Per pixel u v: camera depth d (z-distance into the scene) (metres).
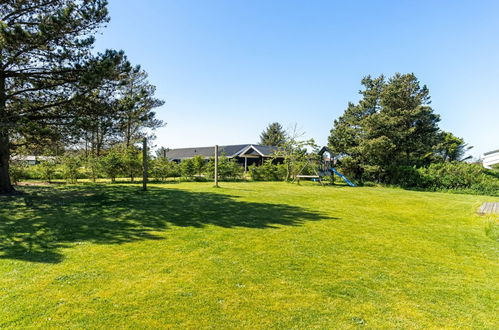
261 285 2.91
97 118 8.37
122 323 2.17
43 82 7.90
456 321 2.35
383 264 3.65
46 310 2.30
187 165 17.44
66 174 14.65
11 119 7.41
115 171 15.34
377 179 18.17
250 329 2.15
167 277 3.02
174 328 2.13
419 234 5.30
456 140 26.53
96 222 5.43
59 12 7.12
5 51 6.98
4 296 2.50
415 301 2.68
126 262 3.42
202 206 7.53
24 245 3.96
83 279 2.91
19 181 13.71
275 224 5.73
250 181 18.16
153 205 7.46
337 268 3.46
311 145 17.56
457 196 12.17
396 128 17.95
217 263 3.47
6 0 7.58
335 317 2.35
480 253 4.22
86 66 7.57
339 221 6.27
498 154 11.74
